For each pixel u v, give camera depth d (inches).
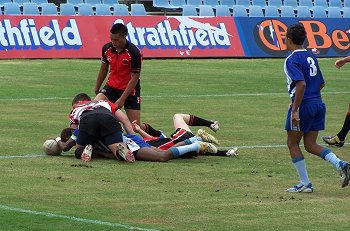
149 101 2039.9
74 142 1237.7
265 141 1457.9
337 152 1390.3
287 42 1041.5
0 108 1838.1
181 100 2076.8
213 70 2827.3
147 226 839.1
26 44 2849.4
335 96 2284.7
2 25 2827.3
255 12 3553.2
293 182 1098.7
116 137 1213.1
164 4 3560.5
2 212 883.4
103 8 3228.3
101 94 1385.3
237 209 929.5
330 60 3351.4
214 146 1280.8
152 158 1221.1
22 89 2192.4
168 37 3107.8
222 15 3464.6
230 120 1734.7
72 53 2913.4
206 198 984.9
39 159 1218.6
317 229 846.5
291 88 1023.6
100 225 836.0
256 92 2301.9
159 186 1047.6
